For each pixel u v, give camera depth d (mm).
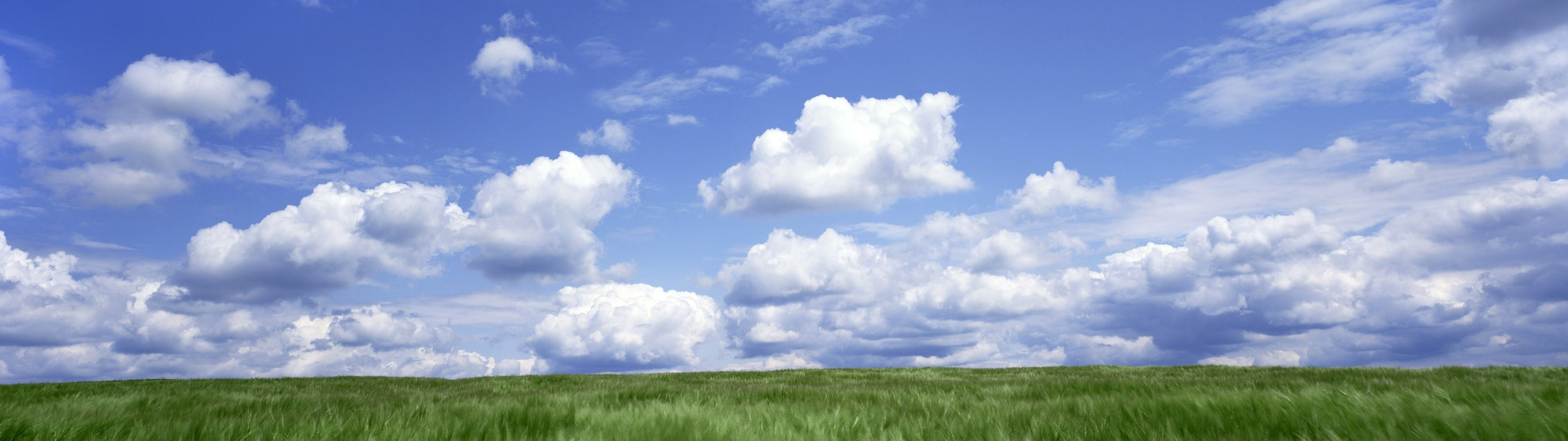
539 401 8125
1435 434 4648
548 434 5613
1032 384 11266
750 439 5215
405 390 12984
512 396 9898
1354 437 4629
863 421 5980
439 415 6453
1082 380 12742
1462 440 4520
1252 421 5352
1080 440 5004
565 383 15820
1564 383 7691
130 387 13922
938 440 5203
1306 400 6098
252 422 5973
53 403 7930
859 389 10289
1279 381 10180
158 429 5559
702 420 5984
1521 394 6180
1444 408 5449
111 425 5711
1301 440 4699
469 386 14781
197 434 5504
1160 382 10805
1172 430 5121
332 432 5582
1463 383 8219
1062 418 5719
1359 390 7645
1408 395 6406
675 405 7562
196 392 12203
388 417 6309
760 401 8297
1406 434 4711
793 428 5672
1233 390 8180
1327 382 9820
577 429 5742
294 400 9242
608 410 7234
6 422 5242
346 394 11188
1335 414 5359
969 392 9406
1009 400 8031
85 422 5719
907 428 5590
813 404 7590
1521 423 4676
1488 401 6090
